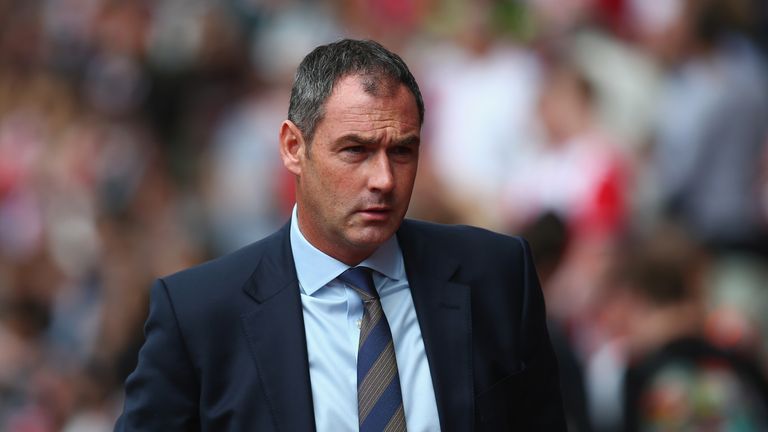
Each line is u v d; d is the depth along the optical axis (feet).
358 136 37.22
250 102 129.18
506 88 105.09
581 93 97.66
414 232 41.34
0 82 150.00
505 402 40.34
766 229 94.12
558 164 95.25
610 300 78.64
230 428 38.96
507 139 103.14
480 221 99.25
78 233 123.13
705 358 63.52
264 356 39.04
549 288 73.00
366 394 38.75
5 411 88.28
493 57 108.68
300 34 128.88
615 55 102.73
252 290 39.81
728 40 100.99
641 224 92.58
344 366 39.22
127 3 146.61
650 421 63.46
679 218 94.99
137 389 39.83
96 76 144.66
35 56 153.58
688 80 98.37
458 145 105.40
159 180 128.26
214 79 135.44
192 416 39.68
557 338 66.85
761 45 102.47
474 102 105.91
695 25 101.60
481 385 39.73
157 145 134.21
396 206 37.83
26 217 129.49
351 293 39.88
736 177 95.20
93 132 135.13
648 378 63.72
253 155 120.78
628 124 99.30
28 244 126.52
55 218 126.11
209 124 132.77
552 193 93.76
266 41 132.16
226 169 122.62
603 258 84.07
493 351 40.27
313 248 39.88
